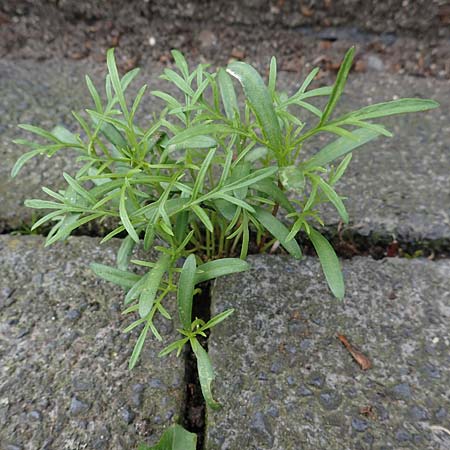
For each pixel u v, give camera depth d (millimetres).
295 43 400
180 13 403
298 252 230
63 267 272
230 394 227
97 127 233
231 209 230
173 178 222
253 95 215
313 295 259
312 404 224
